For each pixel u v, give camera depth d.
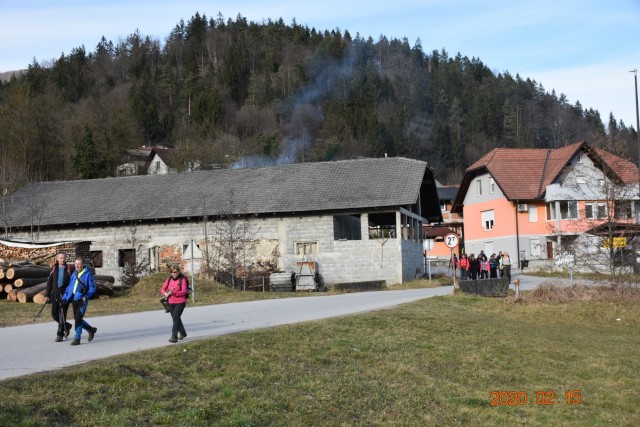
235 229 39.56
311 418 10.90
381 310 22.08
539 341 19.53
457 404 13.08
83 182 49.53
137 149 85.88
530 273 46.84
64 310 15.25
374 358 15.35
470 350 17.52
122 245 43.28
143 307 25.00
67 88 116.00
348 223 44.94
